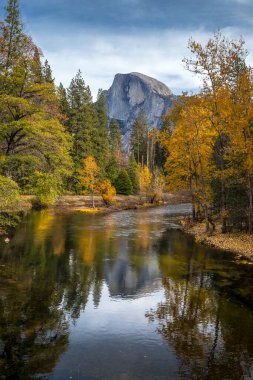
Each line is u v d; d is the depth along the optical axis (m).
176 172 30.81
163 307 11.13
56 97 23.23
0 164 21.20
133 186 66.94
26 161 21.83
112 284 13.40
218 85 21.44
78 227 29.12
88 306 11.06
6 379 6.98
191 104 23.42
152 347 8.48
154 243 22.31
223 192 23.16
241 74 20.48
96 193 57.72
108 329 9.46
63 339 8.80
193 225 29.95
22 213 36.16
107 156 70.56
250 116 19.25
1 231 24.47
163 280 14.05
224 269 15.81
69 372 7.32
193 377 7.21
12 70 21.33
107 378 7.12
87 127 56.50
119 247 20.78
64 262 16.69
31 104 21.69
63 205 46.25
